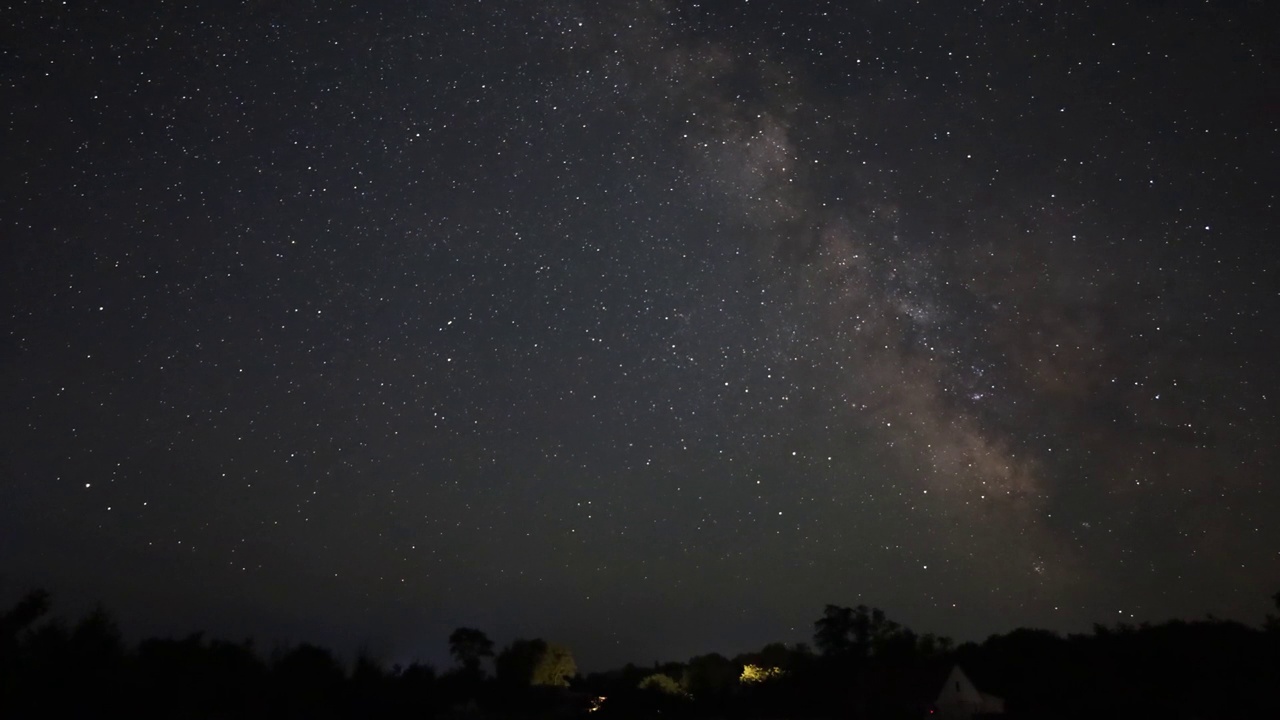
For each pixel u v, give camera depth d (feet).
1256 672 111.24
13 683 61.46
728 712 142.31
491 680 153.89
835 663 171.22
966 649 165.27
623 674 193.36
